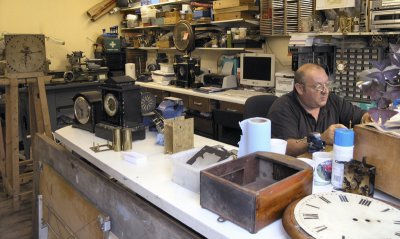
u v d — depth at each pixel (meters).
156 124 1.98
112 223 1.43
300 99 2.18
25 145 3.93
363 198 1.01
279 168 1.15
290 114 2.14
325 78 2.09
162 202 1.19
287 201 1.00
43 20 5.36
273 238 0.92
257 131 1.24
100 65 5.04
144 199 1.33
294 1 3.56
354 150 1.18
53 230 2.00
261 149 1.25
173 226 1.11
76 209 1.70
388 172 1.08
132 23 5.77
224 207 1.01
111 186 1.41
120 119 1.90
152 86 4.73
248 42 4.14
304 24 3.47
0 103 3.89
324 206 0.96
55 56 5.53
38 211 2.21
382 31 2.77
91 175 1.55
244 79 4.21
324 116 2.22
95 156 1.66
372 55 2.97
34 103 3.21
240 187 0.96
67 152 1.83
